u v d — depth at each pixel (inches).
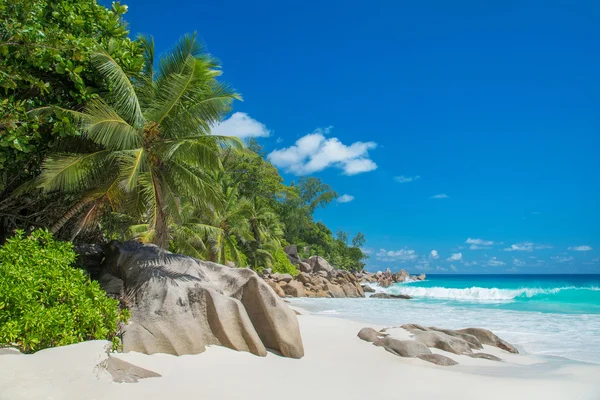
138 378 240.7
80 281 301.0
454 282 3233.3
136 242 428.5
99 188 443.8
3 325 233.9
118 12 458.6
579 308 1016.9
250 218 1700.3
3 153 354.9
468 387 299.0
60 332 253.6
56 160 405.1
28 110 381.4
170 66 491.5
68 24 399.5
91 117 394.0
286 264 1926.7
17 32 314.7
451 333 510.0
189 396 230.2
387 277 3321.9
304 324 529.0
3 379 190.5
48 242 314.2
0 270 259.1
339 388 278.8
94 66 419.8
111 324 285.3
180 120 478.3
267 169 2431.1
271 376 287.1
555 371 364.5
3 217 447.2
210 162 478.9
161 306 317.4
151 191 432.8
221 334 325.4
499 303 1179.9
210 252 1159.6
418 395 275.6
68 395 196.5
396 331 505.4
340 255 3329.2
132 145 448.8
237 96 485.1
